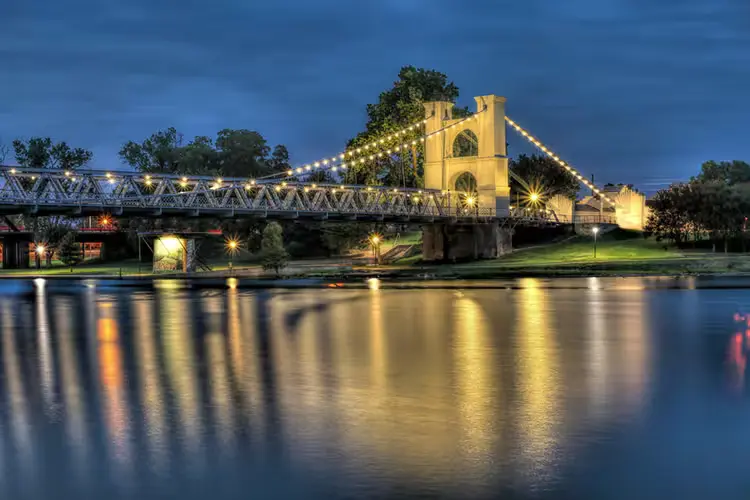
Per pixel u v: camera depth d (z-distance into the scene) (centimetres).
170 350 4431
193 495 2158
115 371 3797
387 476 2261
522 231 13825
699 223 12131
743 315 5959
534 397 3166
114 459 2431
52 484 2242
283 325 5497
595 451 2466
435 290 8381
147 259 15450
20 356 4284
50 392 3331
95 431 2720
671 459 2392
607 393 3247
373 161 14375
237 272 11888
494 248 12650
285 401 3114
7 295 8231
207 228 16112
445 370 3747
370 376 3606
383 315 6075
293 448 2506
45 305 7112
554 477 2250
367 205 11794
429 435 2630
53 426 2791
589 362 3962
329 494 2145
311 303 7069
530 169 15812
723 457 2411
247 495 2150
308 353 4275
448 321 5650
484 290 8325
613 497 2116
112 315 6238
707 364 3900
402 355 4191
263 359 4097
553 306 6650
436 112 13275
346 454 2442
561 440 2578
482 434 2639
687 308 6462
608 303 6875
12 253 15050
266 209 9919
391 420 2817
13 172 8044
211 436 2644
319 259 14800
